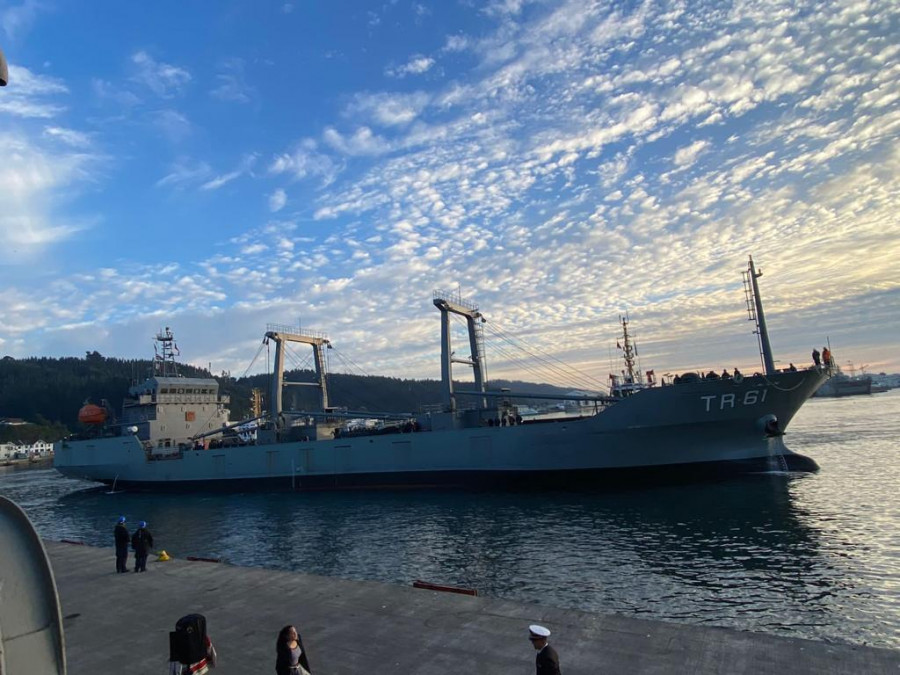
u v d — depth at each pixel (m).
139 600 12.39
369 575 19.52
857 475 32.62
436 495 36.12
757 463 34.09
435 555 21.59
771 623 13.57
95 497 50.06
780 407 33.25
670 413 32.34
